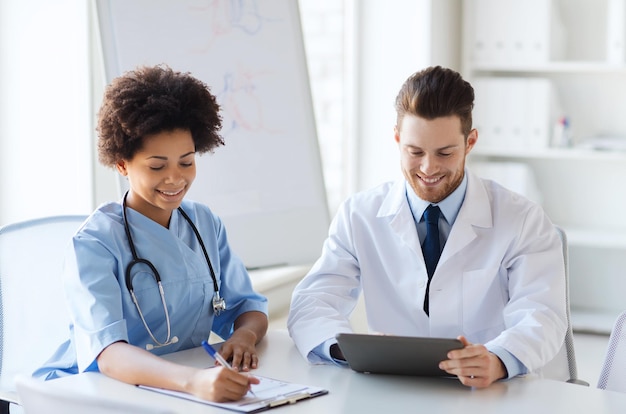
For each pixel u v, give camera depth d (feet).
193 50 8.68
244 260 8.95
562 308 5.80
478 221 6.08
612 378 5.52
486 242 6.10
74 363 5.97
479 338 6.15
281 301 10.11
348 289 6.40
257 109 9.23
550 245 6.06
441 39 12.67
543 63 12.44
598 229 12.96
